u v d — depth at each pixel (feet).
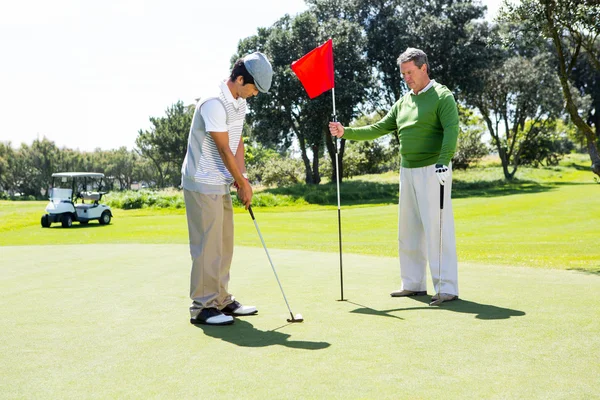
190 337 9.15
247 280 15.64
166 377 6.99
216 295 10.59
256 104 119.75
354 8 129.39
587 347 8.06
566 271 16.97
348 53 117.80
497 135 146.51
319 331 9.40
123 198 100.01
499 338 8.65
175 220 71.92
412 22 126.41
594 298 11.86
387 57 127.85
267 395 6.27
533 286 13.74
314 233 54.95
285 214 78.33
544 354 7.76
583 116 162.50
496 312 10.68
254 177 156.97
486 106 146.51
